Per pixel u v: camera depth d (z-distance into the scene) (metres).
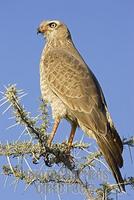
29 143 7.79
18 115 7.42
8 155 7.62
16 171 7.59
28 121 7.52
